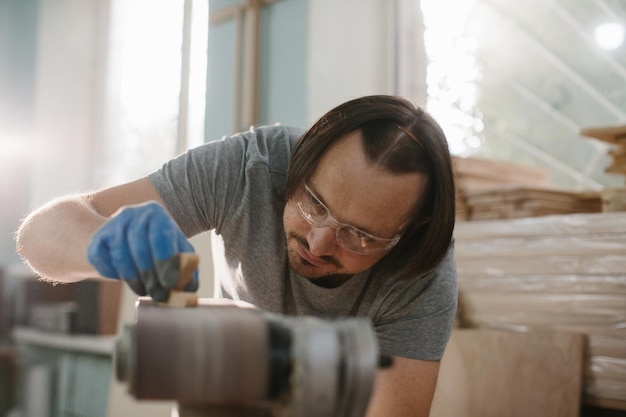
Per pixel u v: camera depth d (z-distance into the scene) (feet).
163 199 4.25
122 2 14.49
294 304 4.57
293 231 3.99
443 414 8.41
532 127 12.98
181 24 10.12
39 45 14.56
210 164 4.40
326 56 11.87
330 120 3.81
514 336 8.06
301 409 2.06
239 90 12.87
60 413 11.18
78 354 10.98
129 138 14.06
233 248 4.53
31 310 12.09
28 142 14.60
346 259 3.95
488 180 10.27
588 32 12.31
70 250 3.52
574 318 7.77
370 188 3.61
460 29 12.23
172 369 2.15
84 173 14.79
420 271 4.21
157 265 2.77
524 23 12.70
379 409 4.51
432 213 3.96
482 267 8.65
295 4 12.56
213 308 2.78
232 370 2.19
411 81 11.27
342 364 2.10
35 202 14.42
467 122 12.60
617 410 8.02
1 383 11.97
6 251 14.15
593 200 8.98
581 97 12.46
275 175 4.45
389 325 4.61
